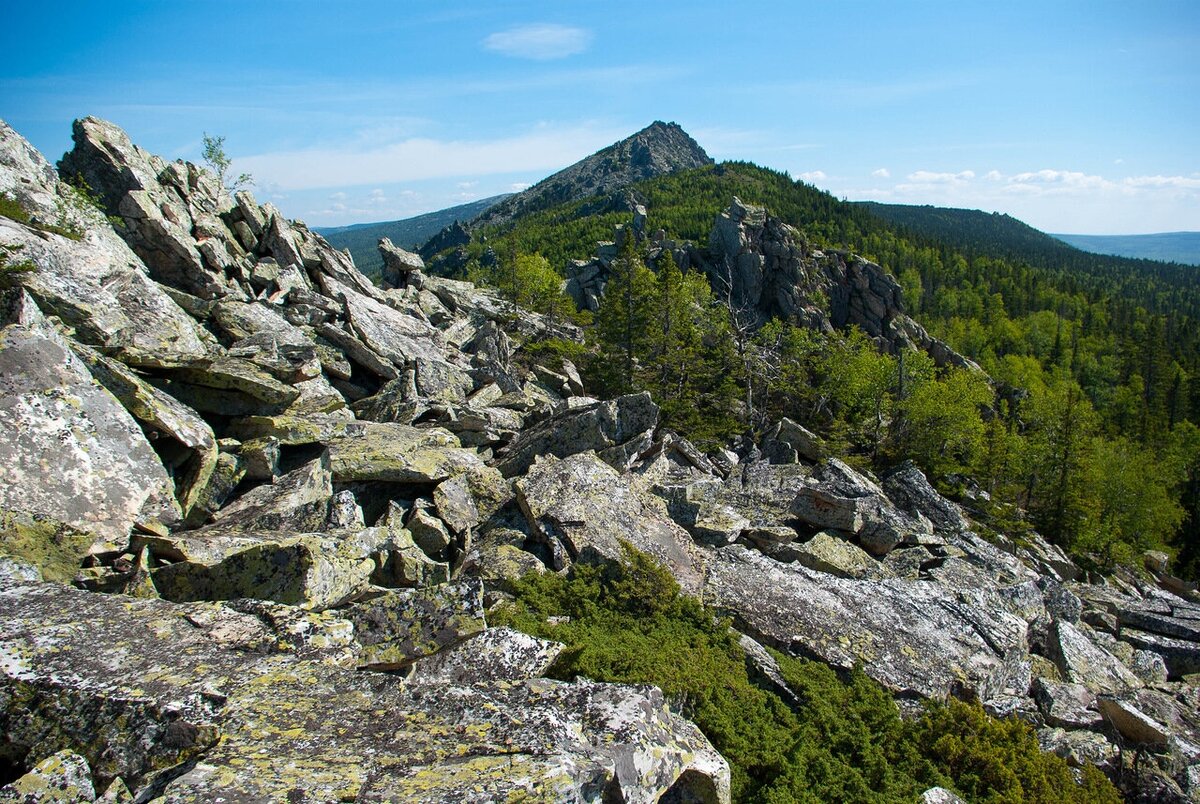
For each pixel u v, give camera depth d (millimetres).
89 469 13781
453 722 7891
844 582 22906
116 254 29953
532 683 9641
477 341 53531
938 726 16125
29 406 13523
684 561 21328
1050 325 197125
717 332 78438
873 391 77000
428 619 10781
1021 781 14859
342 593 13664
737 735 13773
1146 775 17812
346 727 7531
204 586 12945
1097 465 80688
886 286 124062
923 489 38156
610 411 29047
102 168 40625
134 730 7117
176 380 21531
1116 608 37062
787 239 123562
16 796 6344
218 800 6094
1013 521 56531
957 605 23297
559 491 22141
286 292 39031
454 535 20906
